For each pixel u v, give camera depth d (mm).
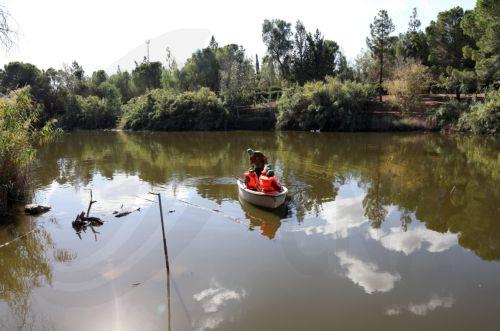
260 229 10445
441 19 44125
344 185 15297
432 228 10523
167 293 7293
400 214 11727
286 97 43656
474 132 32688
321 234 10086
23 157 12438
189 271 8109
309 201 13094
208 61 44719
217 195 13883
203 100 45031
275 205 11930
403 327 6191
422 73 39375
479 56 34719
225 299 7031
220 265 8352
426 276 7801
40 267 8578
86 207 12758
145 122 47688
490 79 35875
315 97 40594
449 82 37156
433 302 6875
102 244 9695
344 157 22141
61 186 15766
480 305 6770
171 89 47031
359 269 8094
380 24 44875
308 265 8297
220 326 6270
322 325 6266
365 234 10062
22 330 6309
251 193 12398
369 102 41344
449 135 32594
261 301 6957
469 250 9055
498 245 9336
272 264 8352
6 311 6941
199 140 33906
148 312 6695
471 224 10828
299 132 39656
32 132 13281
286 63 59438
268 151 25109
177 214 11734
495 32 31891
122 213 11750
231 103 45750
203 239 9797
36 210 12164
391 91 39125
